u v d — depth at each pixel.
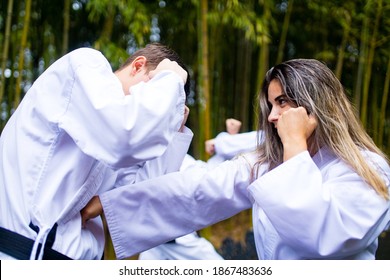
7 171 1.16
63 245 1.10
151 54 1.30
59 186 1.12
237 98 4.58
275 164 1.27
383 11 3.65
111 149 1.05
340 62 3.88
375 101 4.21
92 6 3.22
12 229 1.11
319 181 1.05
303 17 4.38
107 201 1.23
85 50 1.17
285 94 1.17
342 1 3.76
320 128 1.16
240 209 1.34
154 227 1.29
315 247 1.06
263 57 3.60
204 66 3.17
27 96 1.22
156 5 3.71
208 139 3.20
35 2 3.32
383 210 1.08
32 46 3.52
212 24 3.52
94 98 1.05
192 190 1.30
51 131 1.13
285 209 1.05
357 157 1.11
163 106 1.08
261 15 3.88
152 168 1.39
